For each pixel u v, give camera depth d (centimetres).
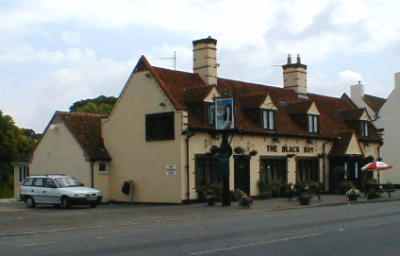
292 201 3681
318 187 3869
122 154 3922
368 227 1947
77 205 3425
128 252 1409
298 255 1338
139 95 3831
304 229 1900
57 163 4112
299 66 4981
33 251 1473
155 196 3700
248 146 3925
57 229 2155
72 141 4016
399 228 1912
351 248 1450
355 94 6059
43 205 3588
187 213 2842
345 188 4488
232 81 4397
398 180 5991
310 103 4516
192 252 1391
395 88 6069
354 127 5072
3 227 2248
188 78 4019
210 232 1866
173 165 3606
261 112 4050
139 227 2169
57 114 4147
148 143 3756
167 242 1603
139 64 3847
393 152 6031
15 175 4691
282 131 4206
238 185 3841
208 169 3725
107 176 3978
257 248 1454
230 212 2881
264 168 4066
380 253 1366
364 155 4938
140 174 3800
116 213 2906
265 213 2806
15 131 6856
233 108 3294
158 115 3706
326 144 4653
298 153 4353
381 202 3616
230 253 1370
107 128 4025
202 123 3691
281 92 4794
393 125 6053
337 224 2064
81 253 1408
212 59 4122
